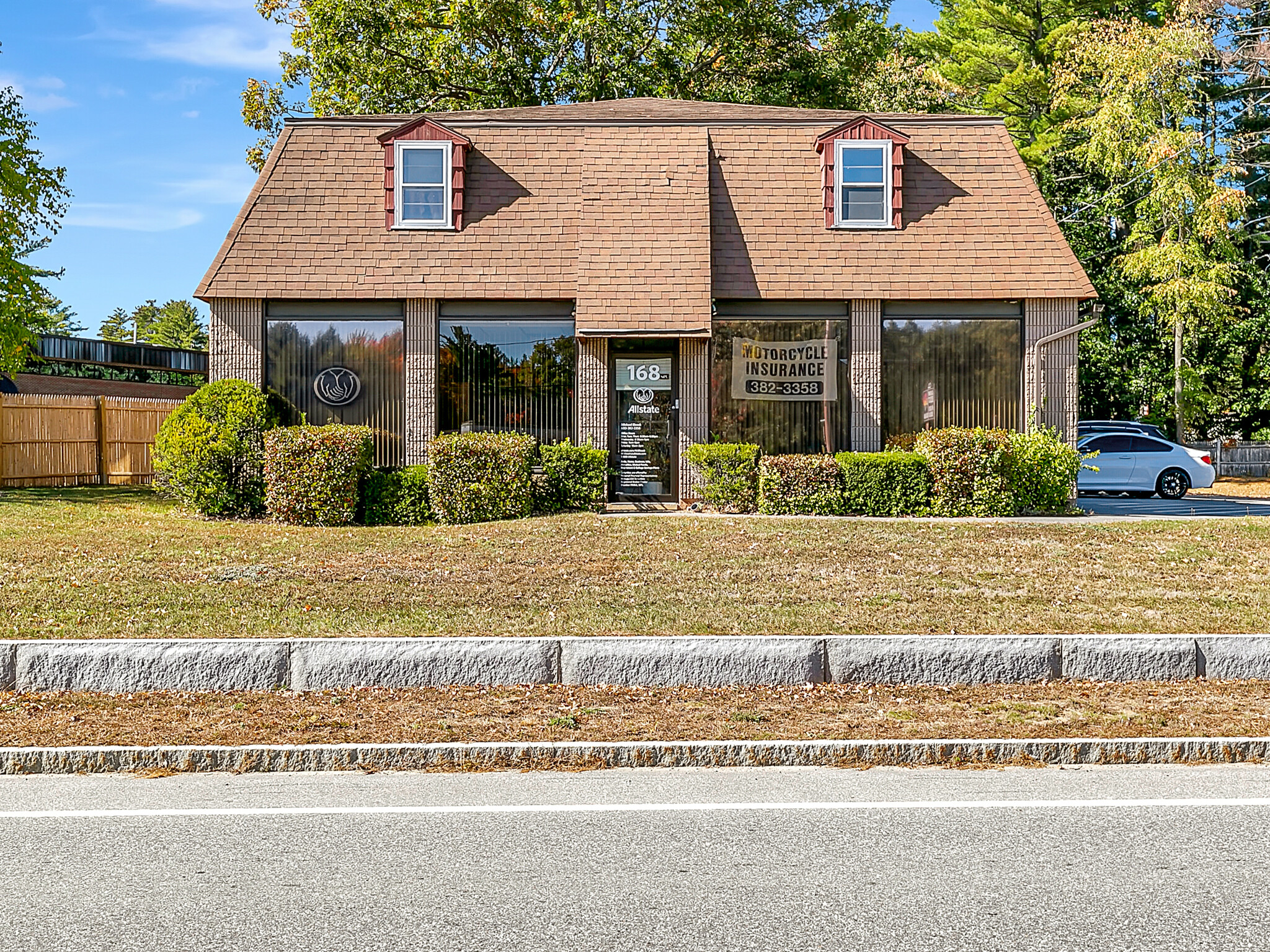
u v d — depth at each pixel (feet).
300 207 63.93
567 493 60.08
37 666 27.84
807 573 41.75
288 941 14.47
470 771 23.13
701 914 15.34
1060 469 60.08
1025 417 63.72
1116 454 89.20
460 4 101.30
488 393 63.57
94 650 27.91
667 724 25.40
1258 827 19.19
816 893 16.08
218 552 45.83
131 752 23.12
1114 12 149.79
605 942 14.42
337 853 17.89
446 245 63.52
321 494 56.03
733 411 64.03
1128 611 35.42
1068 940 14.51
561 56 104.58
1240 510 68.23
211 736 24.16
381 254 63.10
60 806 20.53
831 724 25.35
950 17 173.47
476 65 104.83
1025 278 63.10
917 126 67.72
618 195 64.59
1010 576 41.50
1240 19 136.77
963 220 64.90
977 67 153.99
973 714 26.25
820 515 58.49
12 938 14.58
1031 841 18.43
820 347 63.93
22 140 87.51
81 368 125.08
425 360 62.85
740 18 106.42
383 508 57.82
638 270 62.23
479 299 62.44
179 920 15.16
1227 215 118.42
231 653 28.07
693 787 21.83
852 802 20.76
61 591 37.19
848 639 28.84
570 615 34.37
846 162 64.80
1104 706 26.91
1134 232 121.60
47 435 81.76
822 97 110.73
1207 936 14.62
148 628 32.17
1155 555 46.01
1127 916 15.28
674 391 64.08
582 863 17.40
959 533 51.08
